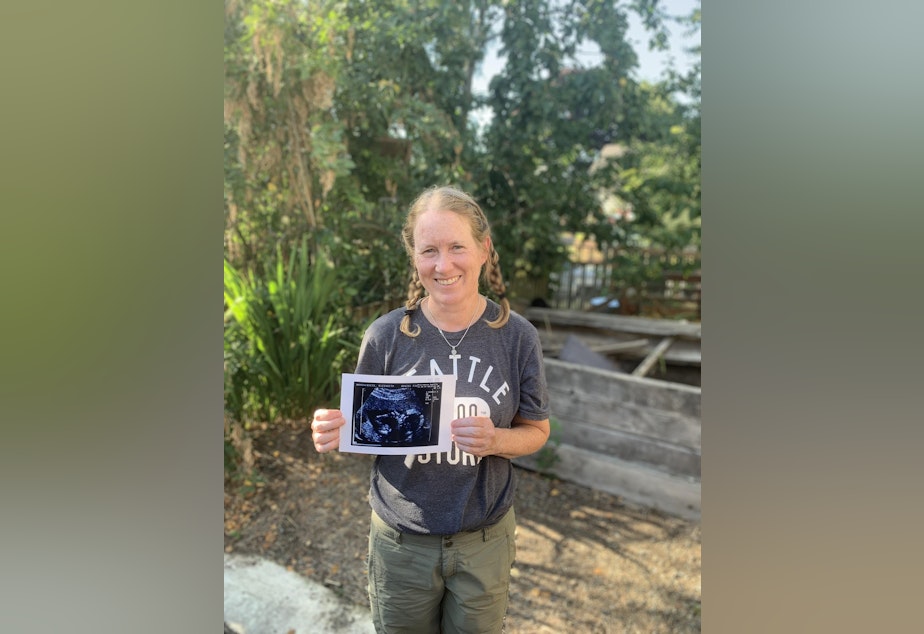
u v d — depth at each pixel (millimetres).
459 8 2926
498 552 1346
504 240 3064
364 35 2859
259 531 2516
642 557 2424
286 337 2717
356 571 2357
